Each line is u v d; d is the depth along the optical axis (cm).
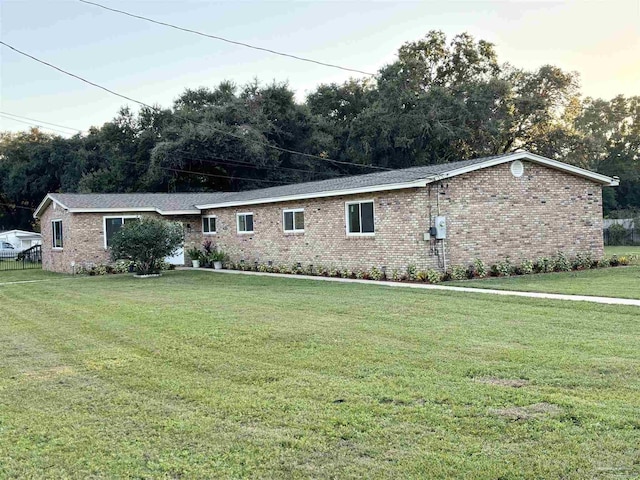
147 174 4403
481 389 577
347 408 538
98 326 1034
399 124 4162
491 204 1744
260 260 2322
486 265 1728
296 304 1218
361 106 4828
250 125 4147
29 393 629
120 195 2783
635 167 5716
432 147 4297
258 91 4481
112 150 4822
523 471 396
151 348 830
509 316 983
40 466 438
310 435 477
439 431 473
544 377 612
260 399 575
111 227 2534
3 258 3878
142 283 1888
